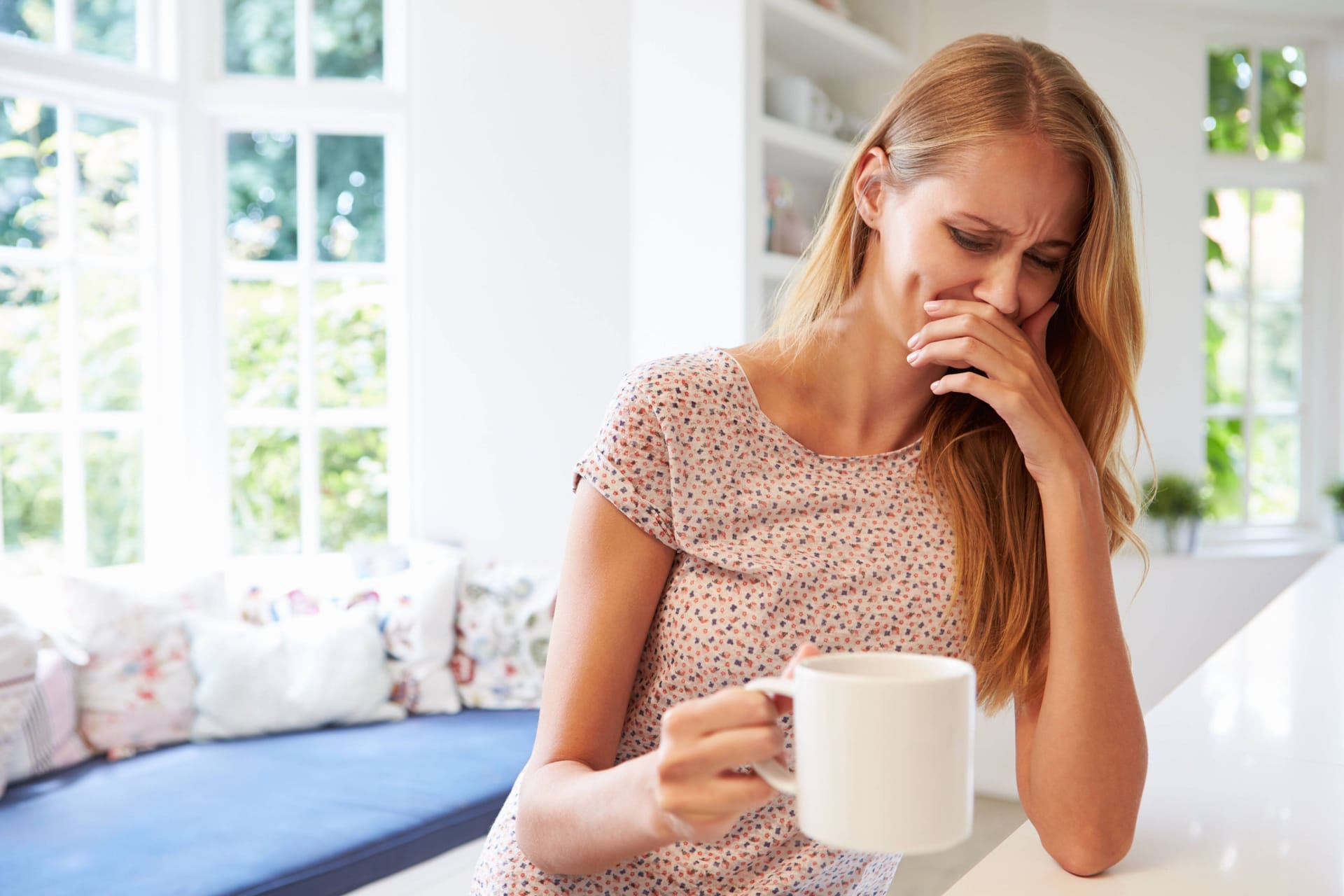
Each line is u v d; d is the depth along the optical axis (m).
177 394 3.55
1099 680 0.91
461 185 3.67
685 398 0.94
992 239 0.93
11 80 3.18
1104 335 0.99
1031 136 0.90
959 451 1.00
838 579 0.95
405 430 3.75
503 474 3.69
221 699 3.02
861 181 1.00
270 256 3.71
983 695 1.03
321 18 3.69
